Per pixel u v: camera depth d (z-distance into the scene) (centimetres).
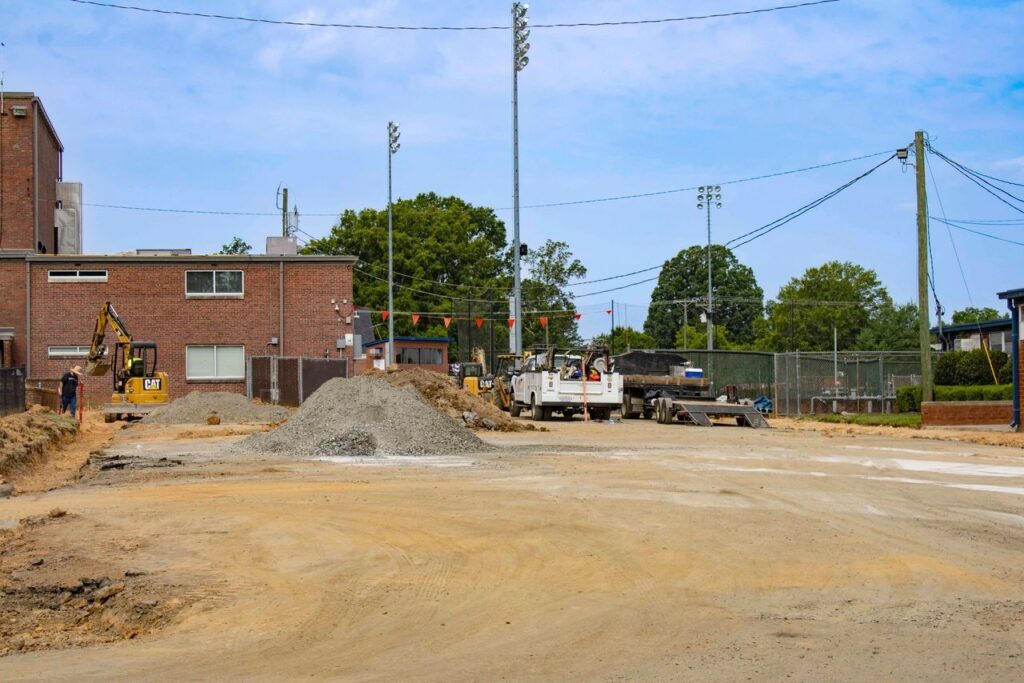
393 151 5450
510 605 819
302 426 2294
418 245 8156
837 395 4328
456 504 1323
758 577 899
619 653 675
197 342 4481
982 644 681
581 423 3516
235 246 9381
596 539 1072
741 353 4897
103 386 4416
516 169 4194
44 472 1955
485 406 3198
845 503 1314
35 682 646
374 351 6669
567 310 8038
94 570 967
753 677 609
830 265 9400
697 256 11231
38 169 5053
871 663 636
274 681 632
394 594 862
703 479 1586
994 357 4228
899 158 3322
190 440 2669
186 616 817
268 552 1034
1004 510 1259
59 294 4422
